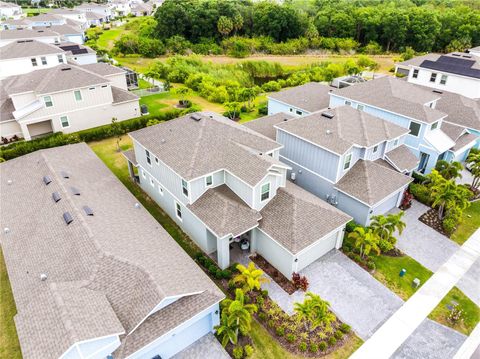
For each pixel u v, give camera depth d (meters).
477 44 84.62
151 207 27.48
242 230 20.47
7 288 20.09
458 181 31.72
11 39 61.09
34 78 38.50
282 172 22.91
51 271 17.00
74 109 38.25
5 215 21.81
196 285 16.95
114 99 41.28
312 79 64.00
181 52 81.88
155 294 15.38
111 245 17.92
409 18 86.12
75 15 110.19
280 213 21.73
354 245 23.55
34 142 34.25
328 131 26.66
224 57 81.19
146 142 25.47
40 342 13.17
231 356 16.73
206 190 22.66
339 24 91.38
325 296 19.91
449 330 18.28
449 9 99.19
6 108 37.44
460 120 35.44
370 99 34.19
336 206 26.81
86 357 13.43
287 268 20.73
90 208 21.02
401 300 19.86
